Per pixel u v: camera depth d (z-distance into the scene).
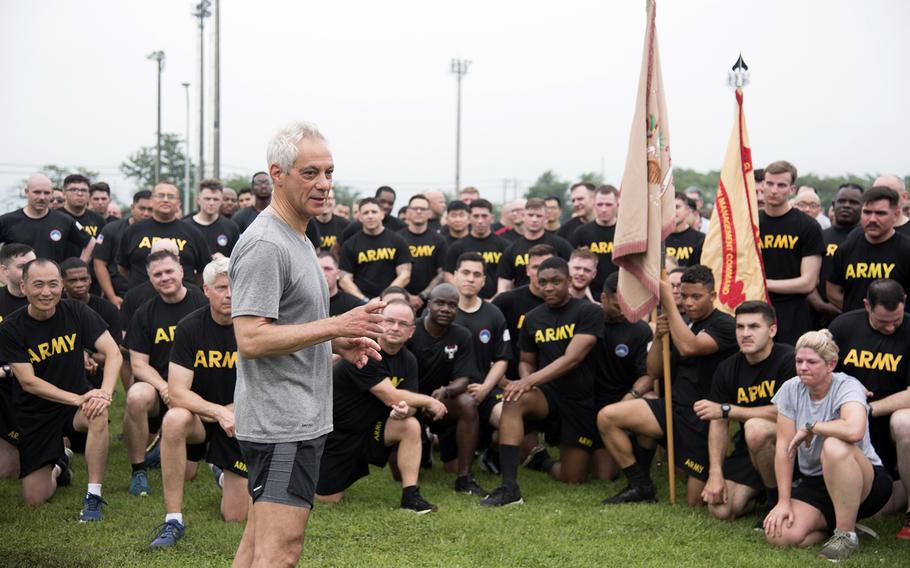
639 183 6.08
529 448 7.35
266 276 3.18
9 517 5.48
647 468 6.40
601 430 6.29
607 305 6.82
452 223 10.73
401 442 5.99
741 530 5.50
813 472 5.31
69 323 5.96
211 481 6.54
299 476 3.27
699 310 6.24
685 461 6.11
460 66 46.78
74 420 6.20
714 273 7.50
